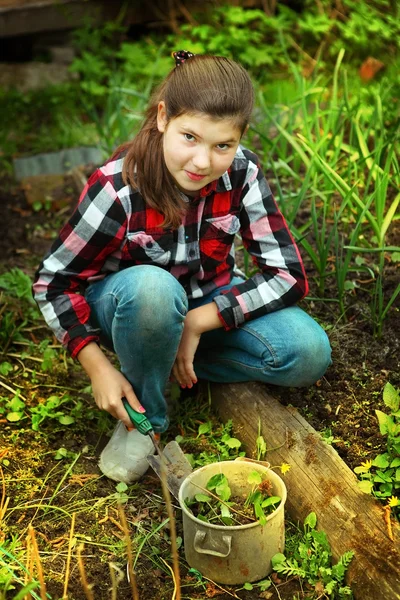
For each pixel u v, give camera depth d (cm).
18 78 528
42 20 529
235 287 237
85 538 215
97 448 250
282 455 228
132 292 212
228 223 230
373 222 290
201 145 201
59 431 255
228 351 249
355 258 310
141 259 229
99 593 199
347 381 257
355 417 245
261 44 532
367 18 514
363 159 312
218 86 197
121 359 223
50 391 273
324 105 436
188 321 233
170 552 212
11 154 446
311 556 204
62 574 204
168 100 204
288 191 352
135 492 233
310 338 231
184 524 203
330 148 368
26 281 313
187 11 555
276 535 201
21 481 233
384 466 217
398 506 209
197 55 210
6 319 290
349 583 198
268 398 245
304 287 238
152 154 213
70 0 530
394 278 297
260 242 237
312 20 521
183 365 235
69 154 432
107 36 546
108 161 226
